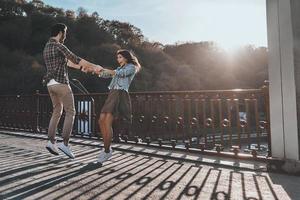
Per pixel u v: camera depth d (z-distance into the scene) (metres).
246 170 4.11
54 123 4.94
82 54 69.75
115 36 89.50
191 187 3.35
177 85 70.25
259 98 4.80
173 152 5.36
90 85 52.22
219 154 4.92
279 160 3.89
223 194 3.11
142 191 3.22
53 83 4.84
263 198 2.97
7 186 3.38
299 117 3.80
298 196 3.02
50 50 4.84
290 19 3.90
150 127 6.24
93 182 3.56
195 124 5.45
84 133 7.42
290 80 3.86
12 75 52.38
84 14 86.44
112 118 4.58
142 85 63.38
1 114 10.18
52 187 3.36
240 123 5.00
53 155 5.20
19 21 71.69
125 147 5.93
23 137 7.85
